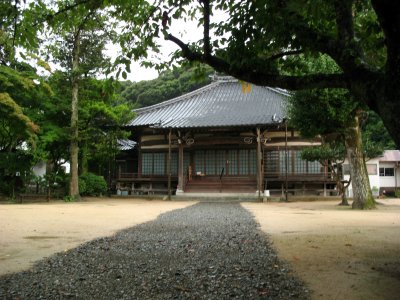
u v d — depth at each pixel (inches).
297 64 248.2
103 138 971.9
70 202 847.7
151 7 234.1
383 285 163.5
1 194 928.9
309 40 178.1
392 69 127.6
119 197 1092.5
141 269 201.0
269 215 509.7
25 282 176.7
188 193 1040.2
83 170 1122.0
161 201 954.7
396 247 252.1
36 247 268.4
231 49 204.4
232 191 1040.2
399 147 125.0
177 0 227.3
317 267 197.9
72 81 878.4
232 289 162.2
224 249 256.2
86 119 944.9
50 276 187.6
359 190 613.9
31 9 227.6
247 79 197.9
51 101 925.2
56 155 1037.2
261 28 205.3
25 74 818.2
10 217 475.8
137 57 241.9
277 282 171.6
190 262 217.0
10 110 749.9
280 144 1057.5
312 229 350.0
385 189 1441.9
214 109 1155.3
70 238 311.4
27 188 951.0
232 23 211.3
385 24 127.4
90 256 235.5
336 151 735.1
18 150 932.0
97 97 930.1
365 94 141.2
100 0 247.3
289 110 657.0
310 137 622.8
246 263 212.1
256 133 1011.9
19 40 219.3
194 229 366.9
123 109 983.0
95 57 859.4
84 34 841.5
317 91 537.6
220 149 1100.5
